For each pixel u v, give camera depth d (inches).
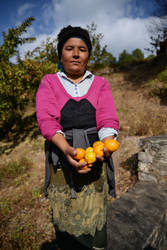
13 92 233.5
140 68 485.7
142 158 117.6
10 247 88.1
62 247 45.9
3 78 227.5
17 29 222.7
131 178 132.7
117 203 85.1
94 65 320.2
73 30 42.4
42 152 213.3
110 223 71.0
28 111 351.3
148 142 114.1
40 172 173.9
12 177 169.8
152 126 211.0
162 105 263.4
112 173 47.1
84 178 42.6
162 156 107.0
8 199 137.2
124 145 183.0
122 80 434.3
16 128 298.0
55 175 43.1
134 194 94.3
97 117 45.5
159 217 73.9
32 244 91.1
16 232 101.6
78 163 35.9
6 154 222.2
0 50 227.8
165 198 89.2
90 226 44.0
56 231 45.4
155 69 422.6
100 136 43.6
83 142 42.5
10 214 119.2
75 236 44.1
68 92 43.5
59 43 44.8
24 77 221.8
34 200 131.7
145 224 69.9
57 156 41.6
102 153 37.5
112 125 43.3
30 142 245.1
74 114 42.5
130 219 73.0
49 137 38.5
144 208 80.4
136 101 302.5
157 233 70.4
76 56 43.1
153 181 111.9
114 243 61.1
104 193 45.3
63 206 43.1
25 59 235.9
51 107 41.6
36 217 114.5
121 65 557.9
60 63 48.6
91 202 43.4
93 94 44.9
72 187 41.9
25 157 203.0
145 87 342.0
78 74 45.8
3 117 247.3
